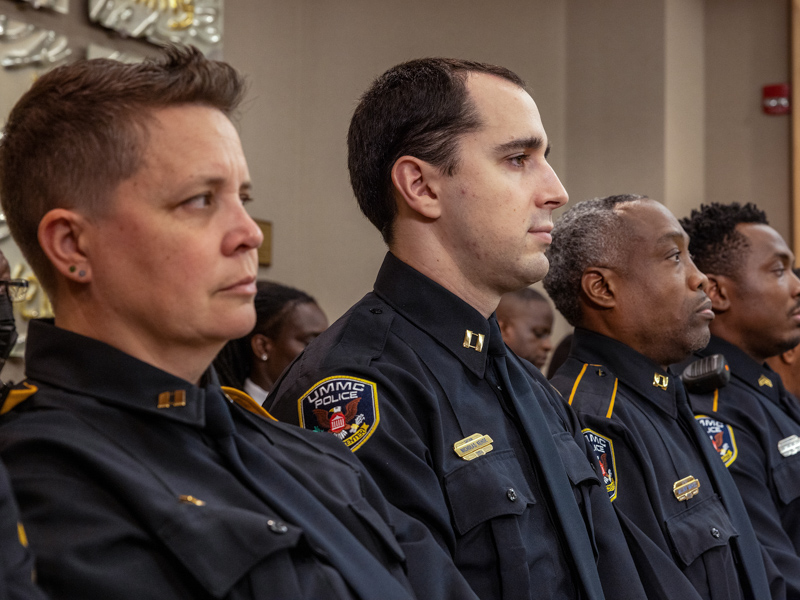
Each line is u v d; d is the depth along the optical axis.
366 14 4.30
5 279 0.93
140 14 3.07
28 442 0.70
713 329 1.98
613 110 4.32
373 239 4.25
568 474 1.18
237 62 3.89
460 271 1.18
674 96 4.30
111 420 0.76
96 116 0.77
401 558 0.86
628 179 4.27
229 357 2.33
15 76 2.72
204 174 0.78
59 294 0.81
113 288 0.78
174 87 0.79
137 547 0.69
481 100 1.17
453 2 4.36
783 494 1.73
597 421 1.43
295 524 0.78
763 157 4.50
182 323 0.78
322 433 0.96
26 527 0.67
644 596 1.19
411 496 0.99
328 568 0.77
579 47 4.40
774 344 1.95
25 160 0.79
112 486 0.70
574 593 1.10
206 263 0.78
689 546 1.37
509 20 4.39
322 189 4.25
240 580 0.71
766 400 1.89
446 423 1.09
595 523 1.21
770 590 1.51
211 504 0.74
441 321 1.17
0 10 2.69
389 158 1.21
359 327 1.16
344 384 1.06
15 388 0.78
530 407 1.18
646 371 1.56
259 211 4.00
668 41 4.26
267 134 4.05
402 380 1.09
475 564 1.02
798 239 4.38
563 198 1.19
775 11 4.52
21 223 0.81
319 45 4.28
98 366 0.78
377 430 1.02
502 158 1.16
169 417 0.77
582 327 1.63
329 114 4.27
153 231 0.77
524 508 1.06
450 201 1.17
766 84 4.52
